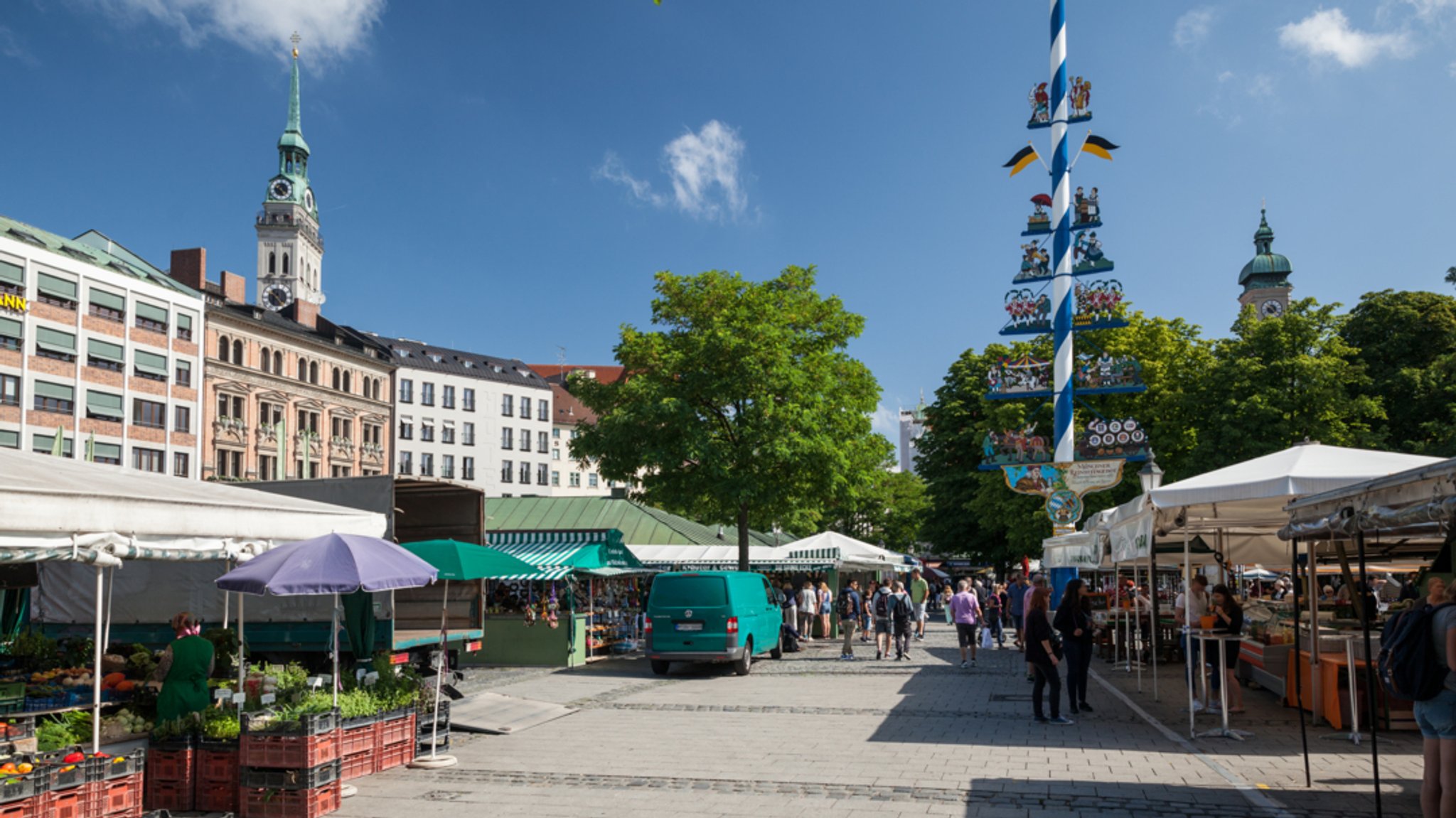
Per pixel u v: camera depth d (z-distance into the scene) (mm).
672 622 20797
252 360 70062
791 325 30234
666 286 29422
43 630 15461
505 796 9258
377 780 10078
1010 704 15547
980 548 49188
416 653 14797
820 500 29344
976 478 45125
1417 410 42906
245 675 11164
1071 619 14383
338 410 79062
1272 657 14852
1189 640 12125
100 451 57562
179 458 63062
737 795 9156
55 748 8477
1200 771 9891
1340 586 21938
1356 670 12141
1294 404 38344
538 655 23562
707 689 18438
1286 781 9367
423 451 101688
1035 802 8719
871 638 32656
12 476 8109
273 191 133750
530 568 22516
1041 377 27094
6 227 53688
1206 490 11562
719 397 27312
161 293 61969
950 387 49375
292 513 10664
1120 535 14422
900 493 68188
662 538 32438
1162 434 39906
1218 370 39281
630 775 10148
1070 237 26453
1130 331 40969
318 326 80688
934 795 9031
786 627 27188
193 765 9000
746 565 28125
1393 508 6887
